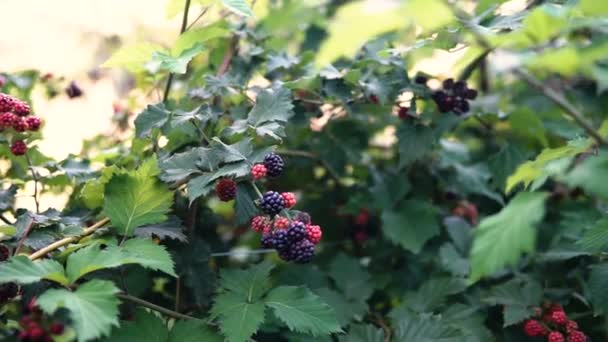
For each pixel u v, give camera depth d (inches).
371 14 29.6
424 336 42.0
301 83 44.9
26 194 47.1
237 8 40.6
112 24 63.4
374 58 46.3
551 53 29.7
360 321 45.1
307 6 32.8
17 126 39.9
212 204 51.8
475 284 47.1
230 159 38.6
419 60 50.3
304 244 37.6
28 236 39.4
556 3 42.5
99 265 36.2
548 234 49.0
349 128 52.2
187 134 42.3
